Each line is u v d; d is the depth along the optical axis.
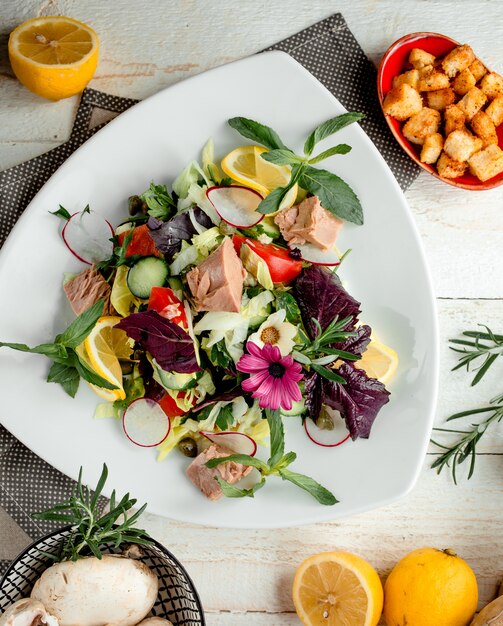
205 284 0.69
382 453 0.75
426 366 0.74
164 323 0.68
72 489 0.76
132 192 0.74
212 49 0.77
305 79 0.73
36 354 0.74
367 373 0.75
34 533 0.76
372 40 0.78
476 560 0.79
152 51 0.77
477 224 0.79
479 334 0.76
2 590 0.68
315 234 0.72
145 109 0.73
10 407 0.74
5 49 0.77
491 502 0.79
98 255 0.74
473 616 0.78
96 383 0.69
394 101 0.74
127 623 0.69
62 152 0.75
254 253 0.71
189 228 0.72
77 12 0.77
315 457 0.75
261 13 0.77
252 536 0.79
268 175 0.74
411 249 0.74
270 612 0.79
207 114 0.74
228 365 0.72
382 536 0.79
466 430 0.79
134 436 0.74
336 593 0.75
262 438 0.74
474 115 0.75
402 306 0.75
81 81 0.73
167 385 0.71
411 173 0.78
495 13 0.78
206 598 0.79
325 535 0.79
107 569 0.67
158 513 0.74
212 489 0.73
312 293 0.72
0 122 0.77
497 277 0.79
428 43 0.75
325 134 0.70
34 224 0.73
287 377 0.69
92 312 0.68
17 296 0.73
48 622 0.67
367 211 0.74
